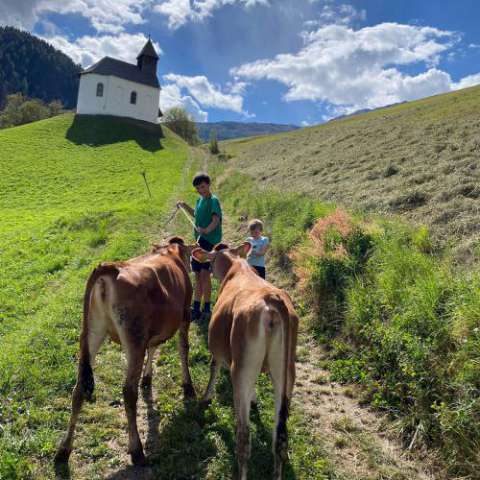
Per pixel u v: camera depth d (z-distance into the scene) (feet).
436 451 15.11
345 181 55.72
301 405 18.42
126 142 161.79
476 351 15.96
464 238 27.76
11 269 40.32
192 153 166.09
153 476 14.15
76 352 21.43
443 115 92.94
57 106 345.92
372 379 19.43
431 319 18.58
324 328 24.76
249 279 16.28
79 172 114.73
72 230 53.83
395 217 34.65
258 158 118.73
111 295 14.39
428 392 16.63
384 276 23.21
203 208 24.43
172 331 17.22
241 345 13.32
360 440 16.25
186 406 17.92
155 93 220.02
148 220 55.01
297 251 31.76
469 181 39.04
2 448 14.47
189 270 20.39
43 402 17.43
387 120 115.55
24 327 25.38
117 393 18.53
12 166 117.91
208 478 14.03
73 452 14.92
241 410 12.91
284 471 14.37
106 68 207.51
